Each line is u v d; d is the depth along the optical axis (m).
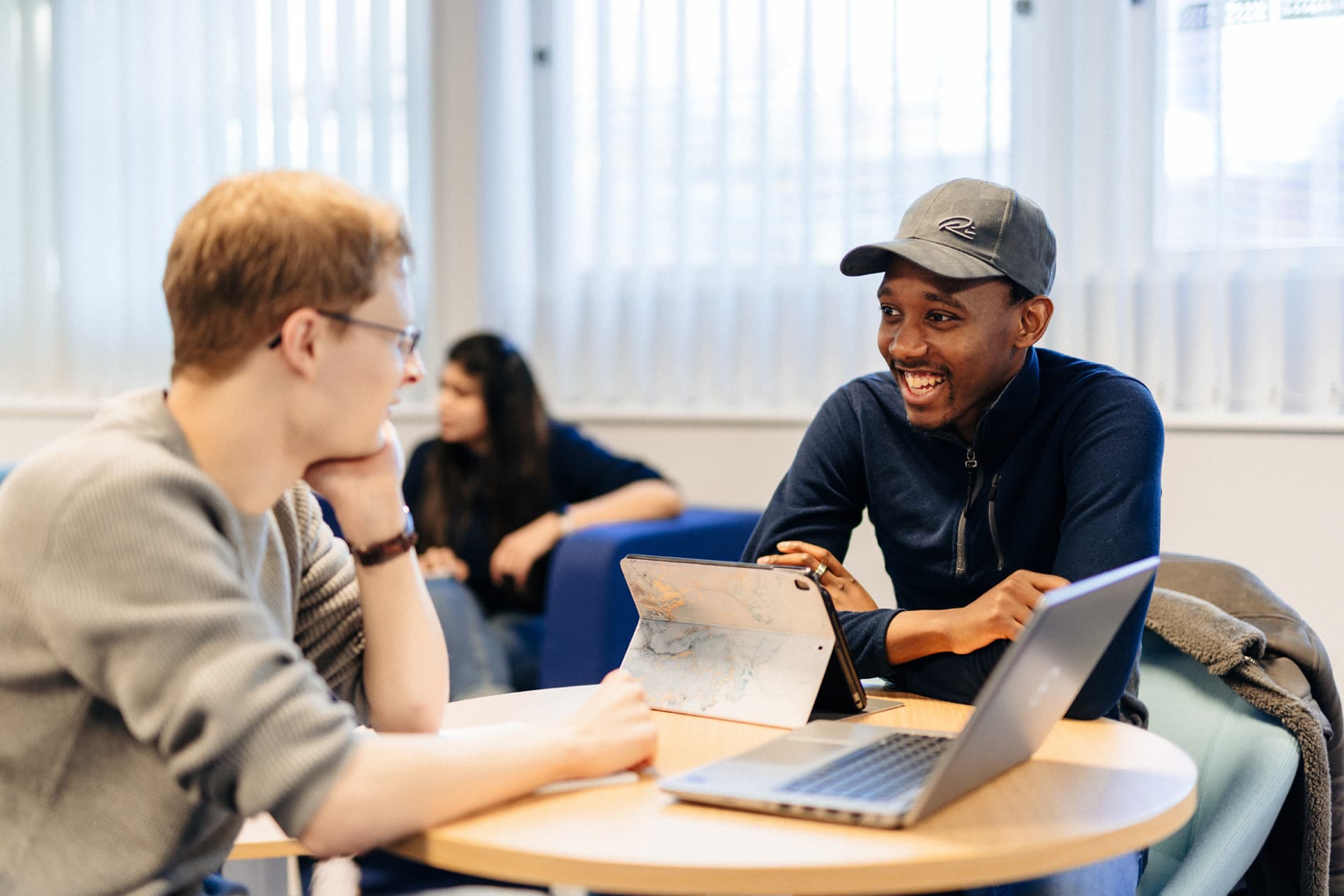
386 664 1.14
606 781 1.03
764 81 2.84
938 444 1.54
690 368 2.97
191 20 3.35
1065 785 1.00
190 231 0.96
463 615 2.54
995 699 0.89
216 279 0.94
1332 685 1.61
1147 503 1.35
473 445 2.88
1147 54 2.50
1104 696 1.24
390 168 3.21
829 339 2.82
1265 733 1.52
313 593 1.19
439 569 2.79
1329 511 2.37
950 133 2.68
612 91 3.01
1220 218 2.44
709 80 2.91
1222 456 2.45
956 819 0.91
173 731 0.87
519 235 3.14
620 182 3.02
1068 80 2.57
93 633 0.88
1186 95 2.47
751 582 1.24
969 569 1.51
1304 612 2.40
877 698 1.35
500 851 0.86
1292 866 1.55
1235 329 2.45
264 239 0.94
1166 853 1.61
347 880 1.55
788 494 1.63
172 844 0.94
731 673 1.28
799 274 2.84
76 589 0.89
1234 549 2.44
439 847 0.89
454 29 3.16
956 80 2.67
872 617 1.40
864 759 1.04
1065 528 1.38
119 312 3.41
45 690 0.92
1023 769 1.05
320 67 3.25
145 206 3.38
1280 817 1.55
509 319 3.15
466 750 0.95
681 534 2.63
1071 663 1.01
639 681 1.32
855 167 2.77
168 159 3.38
